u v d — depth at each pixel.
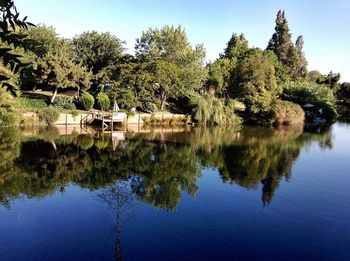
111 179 17.84
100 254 10.25
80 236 11.30
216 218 13.39
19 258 9.84
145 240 11.27
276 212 14.41
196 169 20.98
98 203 14.20
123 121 37.19
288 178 19.88
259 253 10.88
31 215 12.80
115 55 49.84
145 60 44.78
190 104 45.09
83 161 21.28
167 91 44.31
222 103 46.16
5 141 25.91
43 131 31.31
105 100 39.88
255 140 33.12
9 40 2.75
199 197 15.78
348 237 12.39
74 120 36.38
